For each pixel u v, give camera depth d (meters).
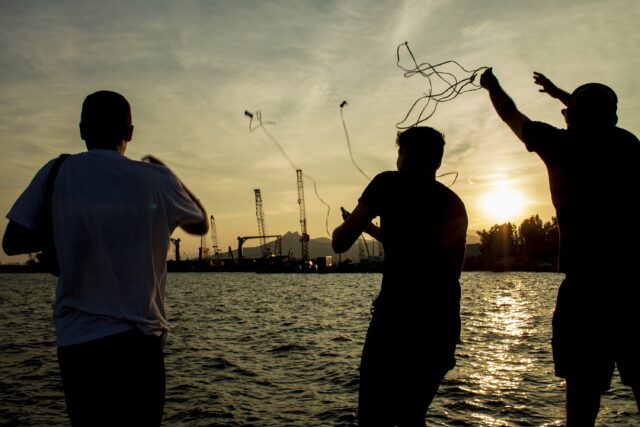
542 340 17.94
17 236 2.58
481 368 12.91
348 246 3.17
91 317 2.55
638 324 2.90
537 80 3.76
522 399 9.93
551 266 137.75
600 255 2.95
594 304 2.95
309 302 40.88
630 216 2.95
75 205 2.57
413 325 2.98
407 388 3.01
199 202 3.04
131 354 2.57
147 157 2.93
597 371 2.98
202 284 86.94
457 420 8.72
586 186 2.98
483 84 3.44
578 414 3.03
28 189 2.63
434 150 3.21
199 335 20.98
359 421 3.11
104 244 2.57
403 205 3.08
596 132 3.06
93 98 2.78
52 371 13.40
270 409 9.87
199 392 11.21
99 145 2.77
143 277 2.64
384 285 3.13
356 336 19.78
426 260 3.05
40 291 65.31
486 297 45.31
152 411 2.66
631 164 2.99
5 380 12.42
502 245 149.50
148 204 2.69
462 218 3.19
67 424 9.18
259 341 18.98
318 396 10.69
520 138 3.27
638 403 2.97
